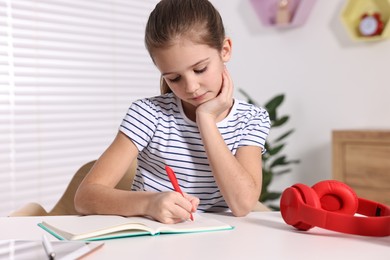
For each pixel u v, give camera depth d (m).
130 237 0.86
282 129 3.23
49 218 1.03
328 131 3.06
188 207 0.96
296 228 0.94
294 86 3.17
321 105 3.08
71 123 2.79
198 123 1.16
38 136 2.66
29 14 2.61
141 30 3.06
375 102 2.89
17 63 2.58
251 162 1.22
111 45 2.93
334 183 0.95
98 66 2.88
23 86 2.60
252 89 3.32
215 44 1.09
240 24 3.33
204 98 1.14
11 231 0.93
